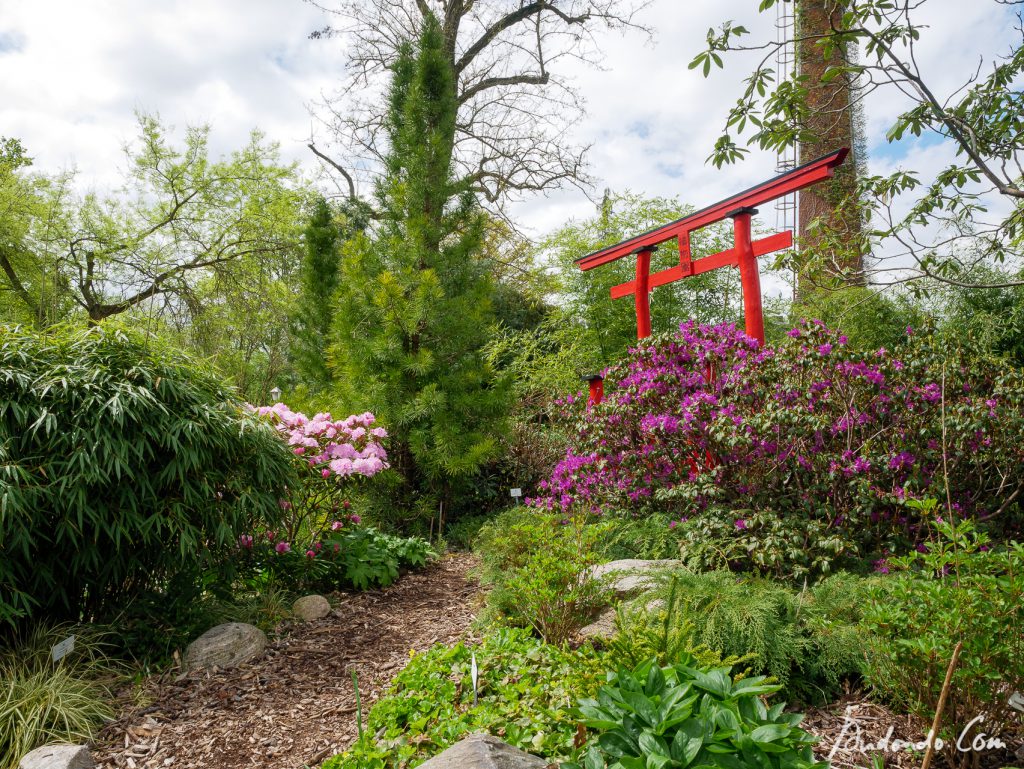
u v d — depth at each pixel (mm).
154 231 12172
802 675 2803
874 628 2338
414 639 3850
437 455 6441
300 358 8602
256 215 12406
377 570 4855
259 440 3881
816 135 3482
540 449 7574
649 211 11859
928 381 4043
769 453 4109
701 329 5117
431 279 6539
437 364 6805
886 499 3662
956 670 2072
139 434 3326
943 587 2158
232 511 3674
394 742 2318
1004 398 4129
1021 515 4199
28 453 3152
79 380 3322
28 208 10883
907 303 7641
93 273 11688
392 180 7480
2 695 2869
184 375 3801
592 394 5922
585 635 3346
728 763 1283
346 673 3414
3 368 3215
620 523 4625
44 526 3213
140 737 2832
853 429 4070
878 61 3162
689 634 2539
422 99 7422
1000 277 7484
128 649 3457
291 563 4570
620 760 1277
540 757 2055
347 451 5039
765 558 3570
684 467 4719
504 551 4285
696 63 3369
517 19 13047
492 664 2840
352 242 7199
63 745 2598
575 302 11586
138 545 3547
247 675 3377
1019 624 2082
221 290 11938
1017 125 3379
